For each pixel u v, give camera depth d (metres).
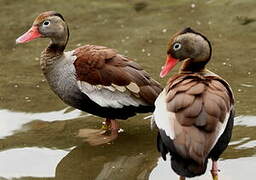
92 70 12.56
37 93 14.83
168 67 11.48
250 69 15.33
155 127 11.73
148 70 15.51
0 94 14.80
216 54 16.23
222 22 18.09
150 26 18.19
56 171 11.83
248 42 16.84
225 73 15.18
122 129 13.23
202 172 9.45
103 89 12.52
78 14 19.27
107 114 12.73
